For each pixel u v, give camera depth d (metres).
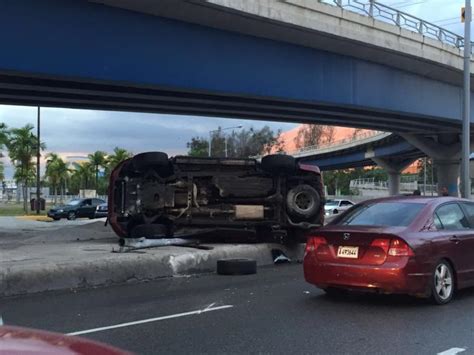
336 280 8.12
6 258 10.91
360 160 76.75
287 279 10.80
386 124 37.78
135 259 10.77
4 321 7.26
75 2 17.91
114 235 18.45
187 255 11.63
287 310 7.89
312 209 14.25
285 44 23.77
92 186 99.00
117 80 18.91
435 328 6.84
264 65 23.03
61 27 17.67
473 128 39.06
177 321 7.29
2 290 9.01
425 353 5.83
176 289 9.70
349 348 6.01
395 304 8.23
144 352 5.89
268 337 6.47
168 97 24.14
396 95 29.56
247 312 7.79
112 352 2.64
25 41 17.00
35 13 17.16
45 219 39.16
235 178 14.12
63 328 6.94
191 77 20.73
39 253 11.91
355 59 27.05
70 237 18.12
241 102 25.78
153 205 14.17
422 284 7.80
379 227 8.05
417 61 29.06
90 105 26.81
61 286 9.64
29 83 20.56
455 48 30.77
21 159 50.72
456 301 8.44
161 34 19.89
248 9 20.48
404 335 6.53
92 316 7.60
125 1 18.39
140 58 19.39
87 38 18.22
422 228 8.12
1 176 63.59
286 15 21.83
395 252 7.71
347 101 26.67
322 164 82.56
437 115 32.69
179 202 14.22
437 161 46.00
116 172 14.87
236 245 13.49
